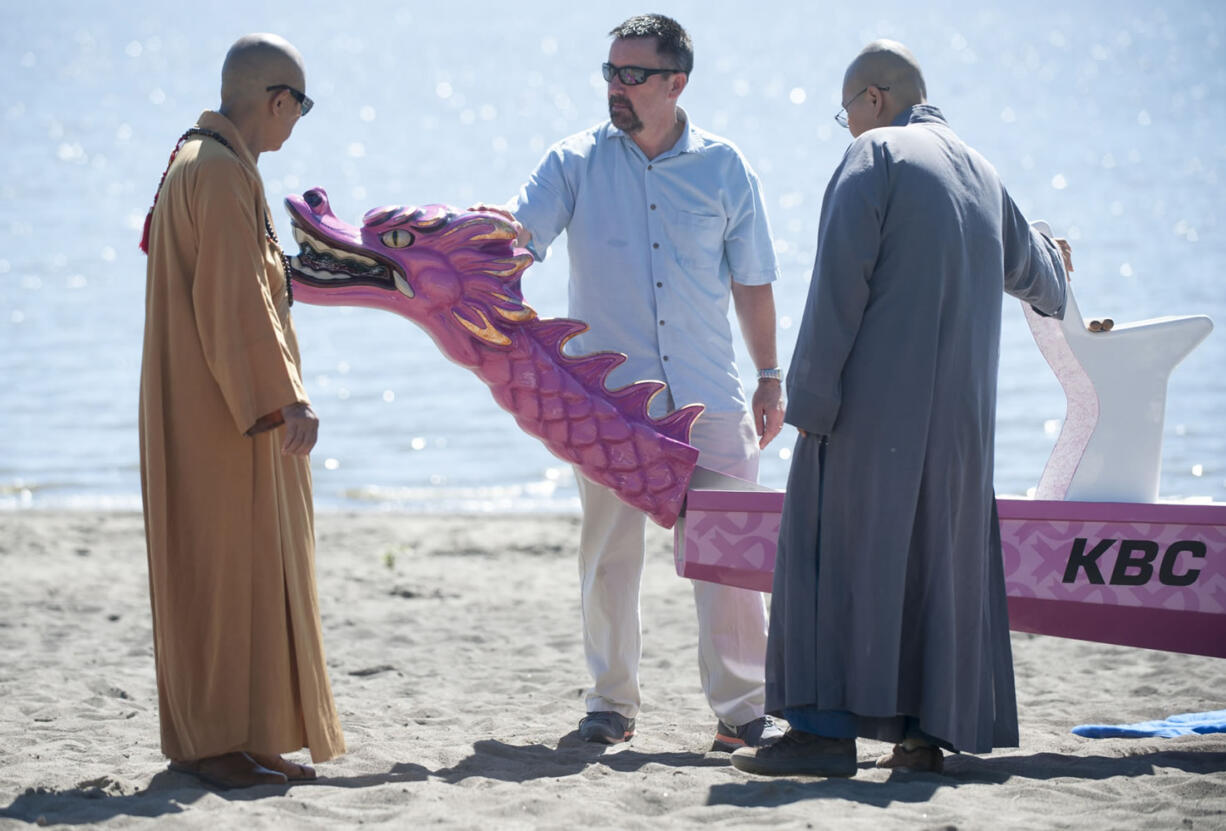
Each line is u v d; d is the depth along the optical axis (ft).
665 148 37.96
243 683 30.55
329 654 54.29
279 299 32.12
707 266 37.96
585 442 36.11
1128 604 34.32
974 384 31.48
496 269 35.99
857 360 30.99
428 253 35.81
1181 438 99.60
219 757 31.14
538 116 480.64
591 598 38.45
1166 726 39.37
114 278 197.67
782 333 143.84
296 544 31.37
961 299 31.19
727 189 37.83
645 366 38.01
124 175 337.72
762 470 101.40
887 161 31.17
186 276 30.37
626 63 36.58
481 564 74.64
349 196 293.43
